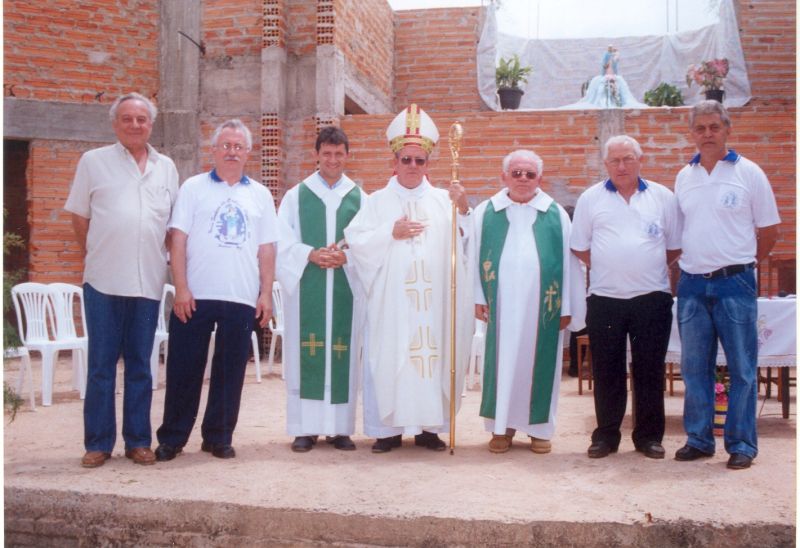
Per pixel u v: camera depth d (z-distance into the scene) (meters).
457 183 4.89
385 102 12.67
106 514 3.79
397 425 4.67
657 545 3.39
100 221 4.36
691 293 4.54
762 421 5.83
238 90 10.41
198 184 4.65
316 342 4.89
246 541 3.61
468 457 4.64
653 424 4.65
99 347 4.39
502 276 4.83
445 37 13.11
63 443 5.01
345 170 10.09
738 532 3.38
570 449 4.90
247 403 6.79
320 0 10.12
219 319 4.59
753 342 4.39
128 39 10.52
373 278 4.82
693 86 13.17
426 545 3.46
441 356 4.86
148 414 4.51
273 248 4.87
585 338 7.57
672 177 9.65
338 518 3.53
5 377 8.34
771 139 9.48
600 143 9.77
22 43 10.10
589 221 4.78
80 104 10.30
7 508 3.89
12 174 11.23
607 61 11.70
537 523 3.41
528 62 13.89
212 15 10.48
